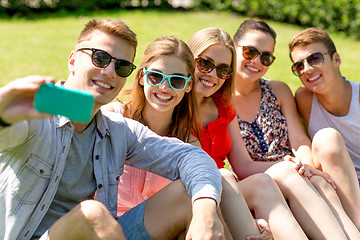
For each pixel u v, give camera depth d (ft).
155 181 8.79
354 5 30.42
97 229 6.33
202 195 7.06
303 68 11.06
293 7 32.40
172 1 36.96
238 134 10.69
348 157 9.63
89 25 7.49
